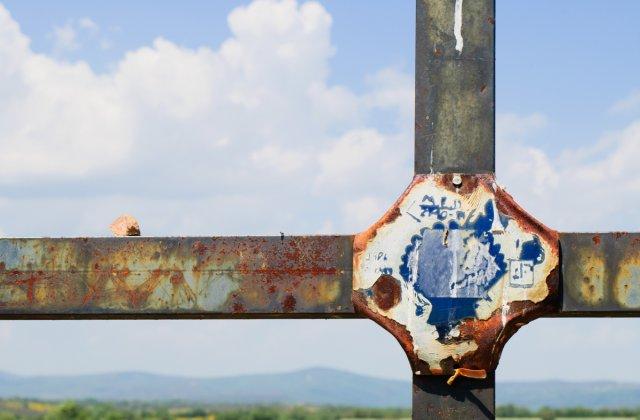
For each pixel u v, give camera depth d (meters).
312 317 3.89
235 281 3.88
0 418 116.31
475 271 3.76
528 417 116.19
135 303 3.91
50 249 3.96
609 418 114.81
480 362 3.73
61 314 3.94
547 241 3.76
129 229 4.04
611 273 3.76
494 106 3.85
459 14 3.90
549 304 3.75
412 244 3.79
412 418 3.77
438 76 3.88
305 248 3.87
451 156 3.83
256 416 130.62
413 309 3.76
